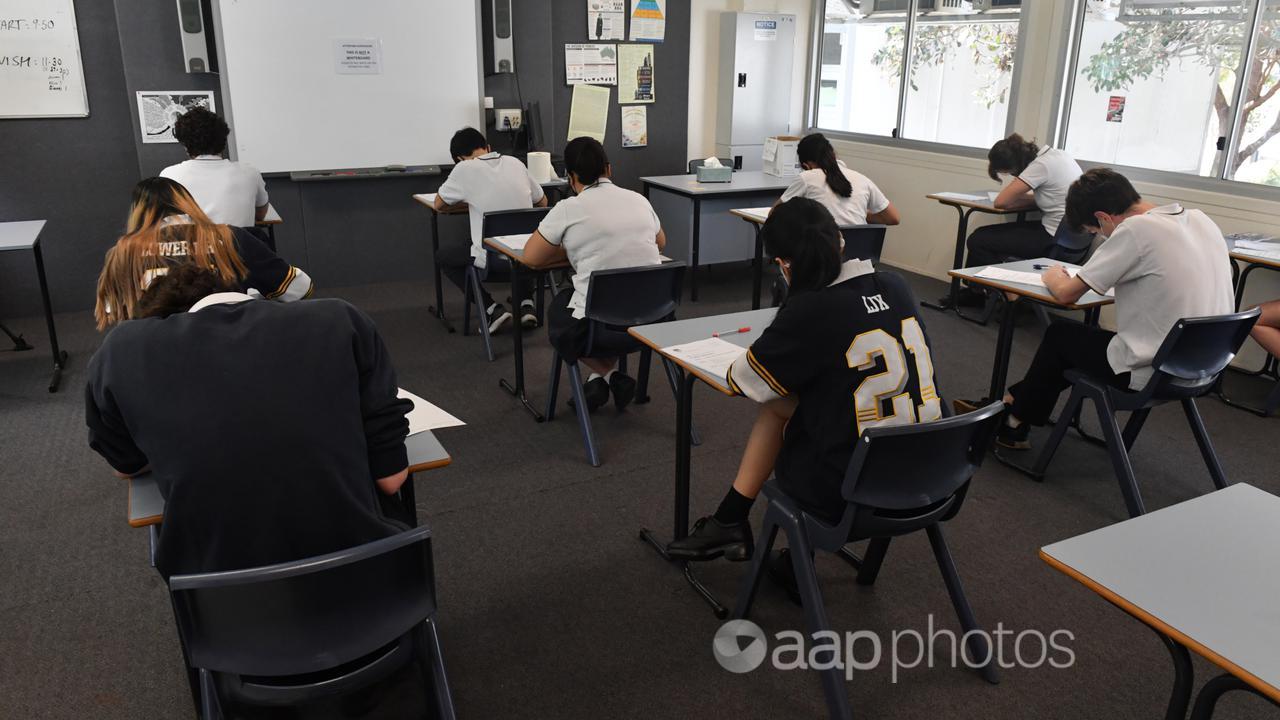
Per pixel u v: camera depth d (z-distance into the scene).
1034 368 3.00
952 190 5.62
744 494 2.20
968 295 5.14
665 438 3.29
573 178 3.18
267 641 1.27
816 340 1.76
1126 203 2.65
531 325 4.56
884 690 1.96
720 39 6.36
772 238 1.82
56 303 4.82
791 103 6.80
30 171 4.61
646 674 2.01
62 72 4.54
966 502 2.83
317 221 5.23
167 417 1.23
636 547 2.55
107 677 1.99
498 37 5.28
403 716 1.87
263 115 4.85
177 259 1.85
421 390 3.74
